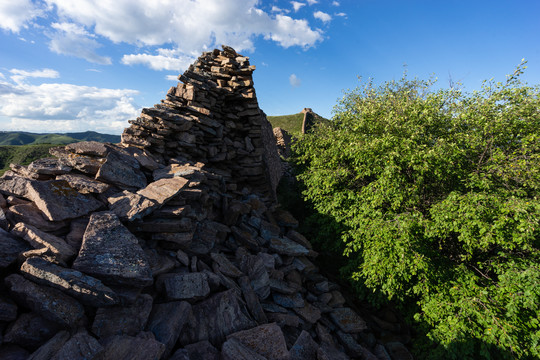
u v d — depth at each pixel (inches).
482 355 302.7
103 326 144.9
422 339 353.1
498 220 279.7
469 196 299.7
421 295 378.0
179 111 386.0
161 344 141.6
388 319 420.5
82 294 143.3
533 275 268.4
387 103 441.7
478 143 352.8
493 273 357.4
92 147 259.8
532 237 267.6
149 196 231.6
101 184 220.7
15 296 135.0
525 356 291.9
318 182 450.6
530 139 320.5
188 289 197.6
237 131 501.4
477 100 390.9
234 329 191.6
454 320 300.0
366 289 391.9
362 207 378.9
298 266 354.6
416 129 362.3
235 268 266.1
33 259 144.3
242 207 380.2
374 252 343.6
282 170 720.3
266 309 255.1
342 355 256.8
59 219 174.7
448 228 311.3
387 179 343.9
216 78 459.5
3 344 122.5
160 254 226.4
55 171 219.1
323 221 456.4
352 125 484.4
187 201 271.7
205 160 429.4
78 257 159.2
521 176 321.7
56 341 124.6
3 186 188.9
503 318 291.1
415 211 344.8
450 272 349.1
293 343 233.9
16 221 170.2
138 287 167.0
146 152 323.9
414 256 322.3
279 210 496.7
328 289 365.4
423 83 544.1
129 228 214.5
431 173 348.5
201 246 267.6
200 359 160.2
